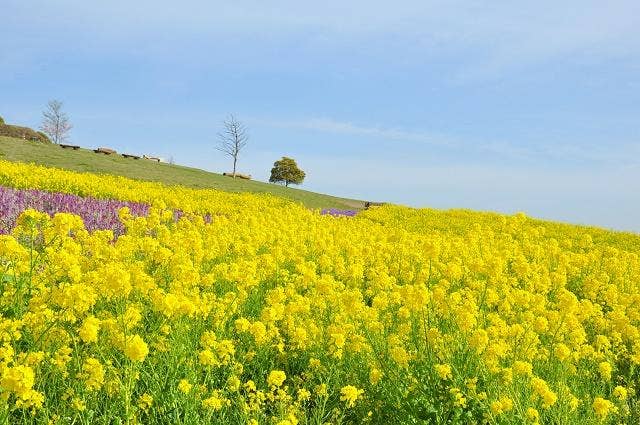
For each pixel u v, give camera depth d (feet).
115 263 21.70
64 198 47.16
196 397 14.89
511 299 26.03
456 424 15.35
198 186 140.05
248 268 23.89
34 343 14.46
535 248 44.73
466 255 38.73
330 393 17.75
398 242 38.19
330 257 37.50
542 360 21.31
